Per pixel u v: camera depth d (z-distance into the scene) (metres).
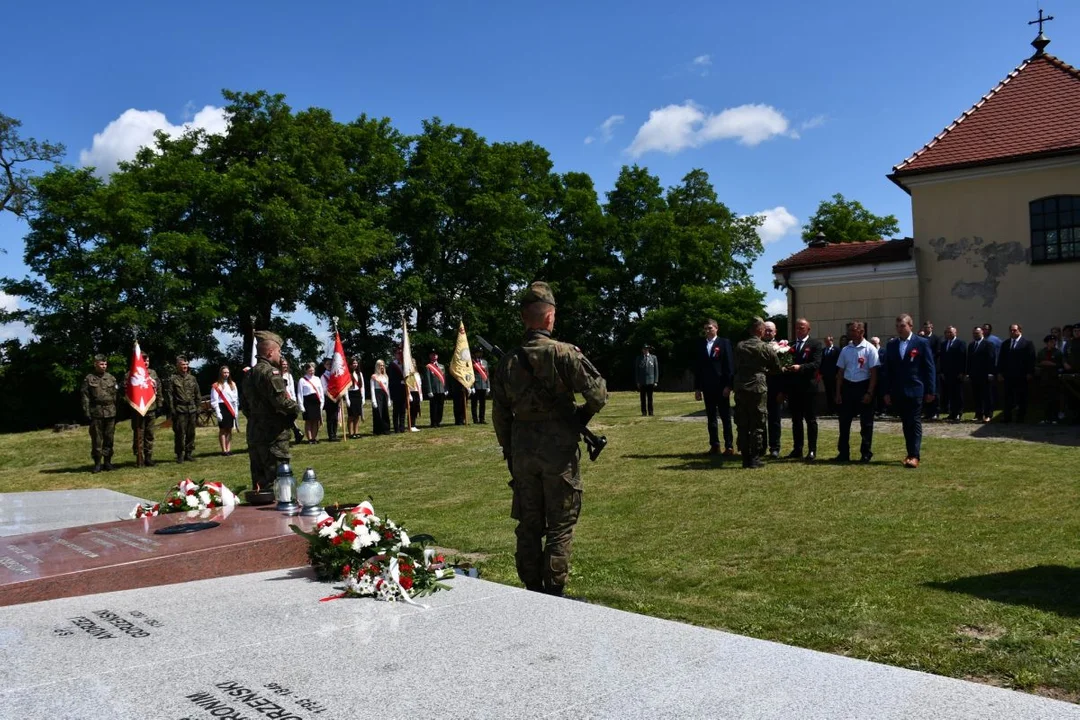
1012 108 21.94
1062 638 4.35
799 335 12.23
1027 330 20.19
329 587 4.85
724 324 47.44
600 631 3.88
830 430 15.59
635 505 8.99
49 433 25.16
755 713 2.84
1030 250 20.22
